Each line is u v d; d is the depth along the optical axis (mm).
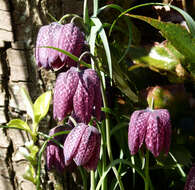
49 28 519
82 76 492
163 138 490
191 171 516
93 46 508
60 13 570
